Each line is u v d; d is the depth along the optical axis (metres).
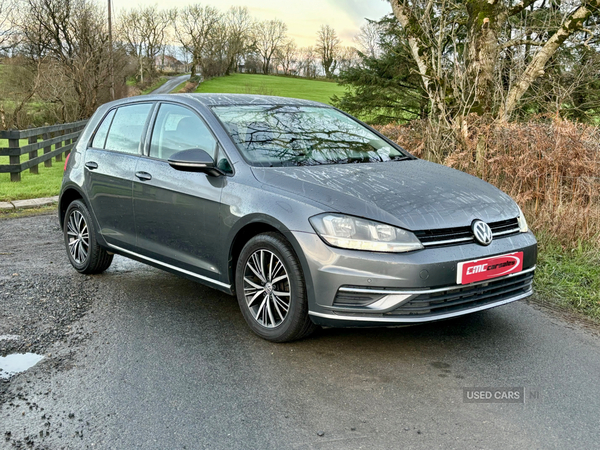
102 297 4.52
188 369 3.20
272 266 3.51
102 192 4.74
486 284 3.30
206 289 4.76
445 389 2.96
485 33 8.21
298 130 4.22
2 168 11.73
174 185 4.01
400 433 2.54
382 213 3.15
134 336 3.70
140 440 2.49
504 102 7.96
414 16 8.83
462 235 3.25
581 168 5.75
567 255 5.37
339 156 4.03
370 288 3.07
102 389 2.97
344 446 2.44
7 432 2.56
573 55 11.00
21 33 30.58
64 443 2.47
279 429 2.58
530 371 3.17
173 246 4.12
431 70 8.67
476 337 3.67
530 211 5.98
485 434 2.53
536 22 8.84
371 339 3.63
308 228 3.20
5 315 4.08
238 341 3.61
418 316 3.10
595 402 2.82
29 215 8.55
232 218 3.58
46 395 2.91
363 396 2.88
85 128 5.30
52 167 14.80
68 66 30.42
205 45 96.38
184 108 4.26
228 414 2.71
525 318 4.04
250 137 3.92
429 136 7.27
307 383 3.03
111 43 32.88
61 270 5.35
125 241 4.57
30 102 30.45
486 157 6.52
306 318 3.35
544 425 2.60
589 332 3.77
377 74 21.09
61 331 3.78
